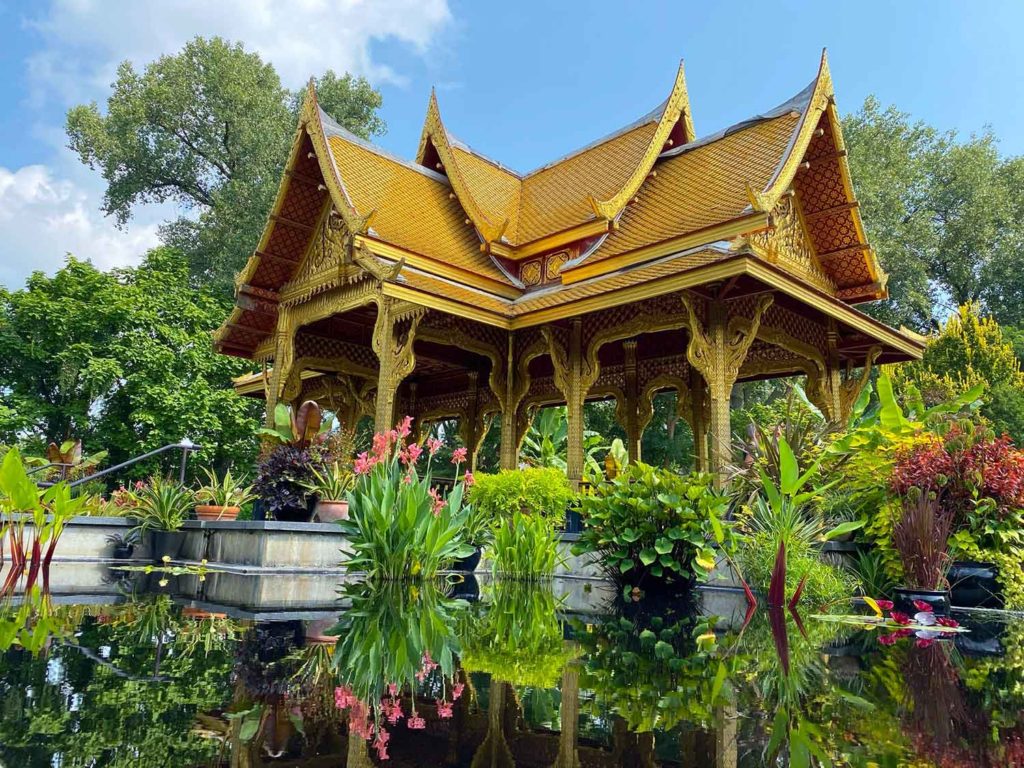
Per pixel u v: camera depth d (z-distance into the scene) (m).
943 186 26.23
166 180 26.50
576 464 10.36
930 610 5.19
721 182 10.66
